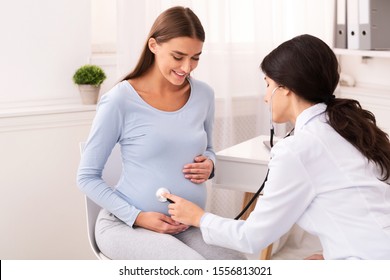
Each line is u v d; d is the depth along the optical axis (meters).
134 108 2.15
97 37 3.37
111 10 3.37
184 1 3.18
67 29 3.07
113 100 2.13
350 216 1.68
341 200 1.69
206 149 2.44
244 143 2.75
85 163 2.15
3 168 2.94
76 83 3.05
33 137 2.98
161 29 2.11
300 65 1.77
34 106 3.02
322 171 1.71
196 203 2.22
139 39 3.07
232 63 3.41
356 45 3.34
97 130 2.13
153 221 2.09
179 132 2.18
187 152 2.19
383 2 3.28
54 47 3.05
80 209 3.17
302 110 1.83
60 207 3.12
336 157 1.71
